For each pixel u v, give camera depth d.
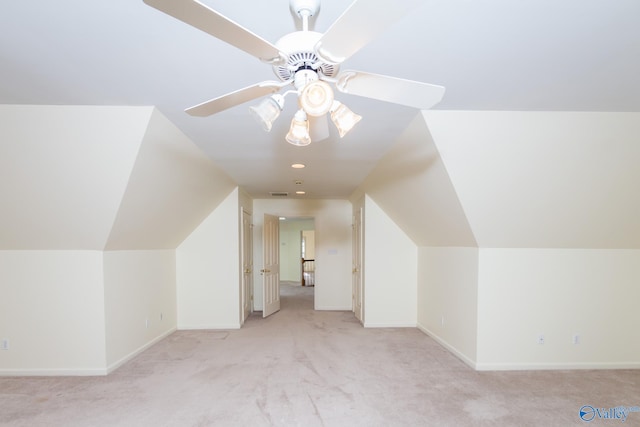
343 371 3.40
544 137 2.60
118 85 2.07
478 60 1.81
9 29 1.50
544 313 3.49
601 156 2.69
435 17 1.43
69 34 1.55
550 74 1.97
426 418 2.49
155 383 3.12
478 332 3.46
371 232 5.39
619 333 3.51
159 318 4.57
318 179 4.90
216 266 5.24
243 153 3.54
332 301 6.68
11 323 3.34
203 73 1.93
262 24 1.49
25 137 2.50
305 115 1.44
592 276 3.51
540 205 3.05
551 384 3.08
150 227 3.90
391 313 5.34
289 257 12.17
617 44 1.65
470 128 2.57
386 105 2.37
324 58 1.18
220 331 5.01
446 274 4.21
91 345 3.34
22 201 2.89
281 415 2.54
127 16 1.42
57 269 3.35
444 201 3.33
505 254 3.48
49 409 2.64
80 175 2.74
